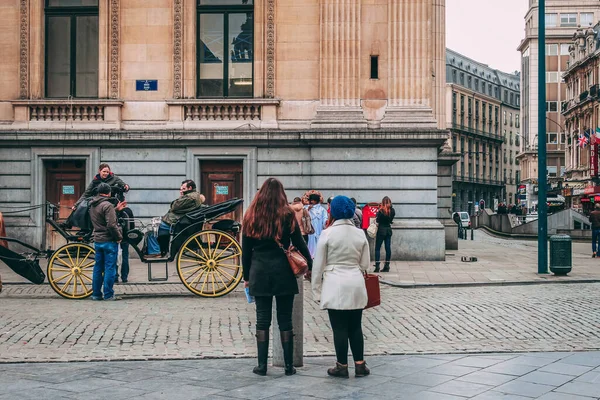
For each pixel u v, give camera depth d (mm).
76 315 11828
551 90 111562
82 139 22219
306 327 10891
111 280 13734
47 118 22703
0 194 22516
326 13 22141
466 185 116625
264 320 7770
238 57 22922
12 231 22328
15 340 9766
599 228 25188
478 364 8219
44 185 22625
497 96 129125
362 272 7684
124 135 22188
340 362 7582
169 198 22328
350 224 7648
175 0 22547
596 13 112750
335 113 21953
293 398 6758
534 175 111750
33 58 22797
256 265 7695
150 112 22500
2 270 19203
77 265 14016
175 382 7418
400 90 21953
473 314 12094
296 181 22125
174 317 11680
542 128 18656
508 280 16859
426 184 21781
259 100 22203
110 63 22578
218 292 14164
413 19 21969
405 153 21828
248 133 22000
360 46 22109
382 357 8688
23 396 6867
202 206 14555
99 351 9055
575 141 90688
